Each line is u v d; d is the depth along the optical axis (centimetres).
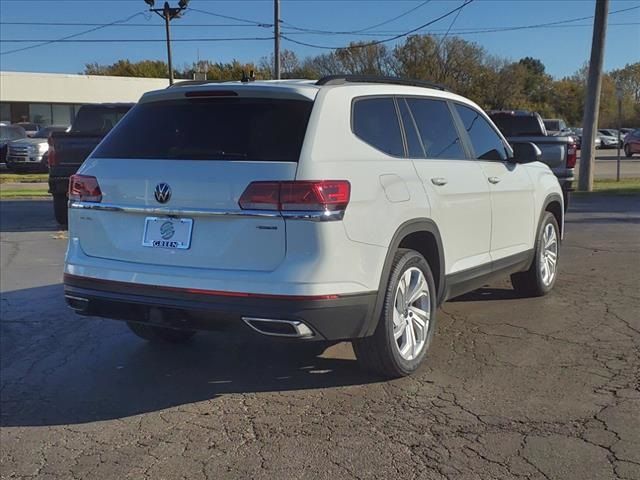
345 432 400
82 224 465
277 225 394
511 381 469
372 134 458
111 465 372
